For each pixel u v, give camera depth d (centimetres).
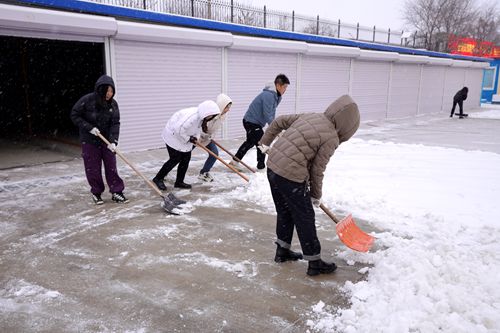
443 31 3941
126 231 414
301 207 313
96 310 273
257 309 278
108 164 497
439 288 288
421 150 908
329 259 360
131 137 839
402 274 307
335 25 1616
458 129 1380
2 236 397
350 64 1443
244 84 1060
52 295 290
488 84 3019
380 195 552
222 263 347
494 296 282
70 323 258
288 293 300
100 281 312
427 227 438
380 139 1121
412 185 609
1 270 328
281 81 651
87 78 1041
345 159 803
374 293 289
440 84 2072
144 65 832
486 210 499
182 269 334
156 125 878
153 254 362
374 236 407
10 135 1027
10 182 591
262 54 1095
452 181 638
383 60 1602
